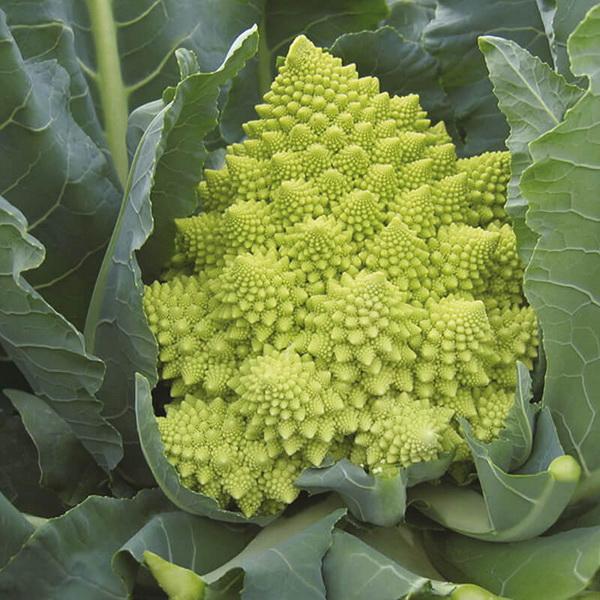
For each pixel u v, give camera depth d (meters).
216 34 0.55
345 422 0.42
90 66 0.53
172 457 0.42
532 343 0.44
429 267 0.45
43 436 0.46
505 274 0.45
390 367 0.43
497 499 0.39
